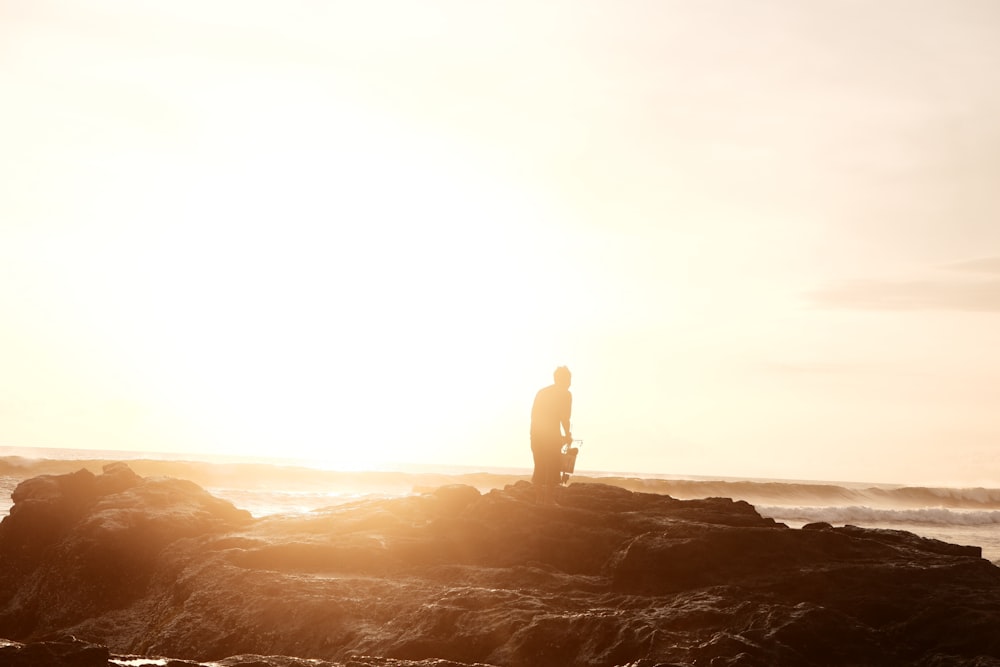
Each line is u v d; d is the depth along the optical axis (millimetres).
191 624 13414
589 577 14641
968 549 16625
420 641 11766
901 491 84750
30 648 8133
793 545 14844
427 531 16438
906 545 16625
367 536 16047
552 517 16344
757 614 12172
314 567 15148
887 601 13211
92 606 15820
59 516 18188
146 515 17203
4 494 41344
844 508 61781
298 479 58375
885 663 11680
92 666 8258
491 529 16094
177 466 55938
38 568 17078
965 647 12195
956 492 87062
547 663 11445
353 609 12969
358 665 9648
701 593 13273
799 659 11312
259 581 13969
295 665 9617
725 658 10867
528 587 14102
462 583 14461
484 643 11773
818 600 13383
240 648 12766
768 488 77375
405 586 13945
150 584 15953
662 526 15445
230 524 17578
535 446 17297
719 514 17172
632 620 11773
